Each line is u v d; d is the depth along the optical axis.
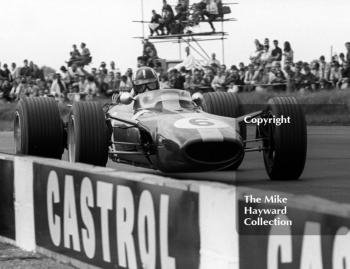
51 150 32.19
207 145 25.39
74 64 89.12
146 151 27.78
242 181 28.25
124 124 30.06
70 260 18.00
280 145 26.84
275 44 70.12
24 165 20.19
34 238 19.83
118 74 84.81
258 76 70.81
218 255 12.98
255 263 12.30
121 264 15.88
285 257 11.75
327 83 65.88
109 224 16.25
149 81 31.08
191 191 13.62
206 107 31.67
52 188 18.67
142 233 15.09
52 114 32.12
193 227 13.60
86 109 29.25
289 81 67.38
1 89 97.88
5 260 19.08
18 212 20.66
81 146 28.83
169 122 27.06
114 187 16.02
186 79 75.06
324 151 39.06
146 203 14.93
